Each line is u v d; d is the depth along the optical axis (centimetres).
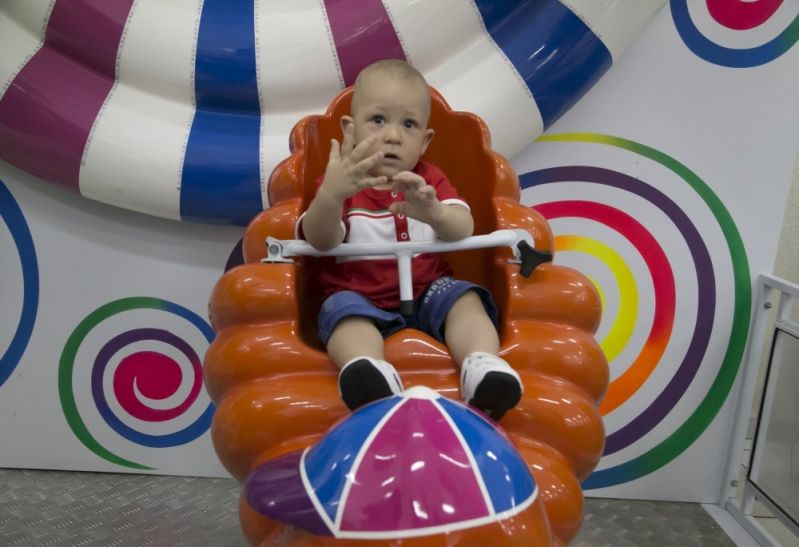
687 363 139
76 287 137
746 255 136
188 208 126
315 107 127
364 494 59
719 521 135
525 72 123
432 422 63
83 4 122
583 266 138
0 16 125
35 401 141
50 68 124
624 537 127
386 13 123
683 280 137
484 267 106
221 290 90
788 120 131
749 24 128
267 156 124
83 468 143
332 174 84
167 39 122
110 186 124
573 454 82
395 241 96
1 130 123
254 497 64
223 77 123
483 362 75
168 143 124
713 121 132
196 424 142
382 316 88
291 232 94
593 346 89
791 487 125
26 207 134
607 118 133
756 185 133
